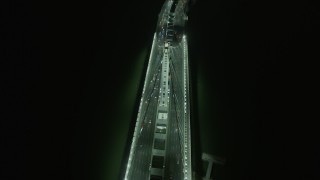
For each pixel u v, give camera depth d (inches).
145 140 3233.3
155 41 4394.7
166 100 3617.1
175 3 4992.6
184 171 2970.0
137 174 2930.6
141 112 3462.1
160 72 3922.2
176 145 3216.0
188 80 3836.1
